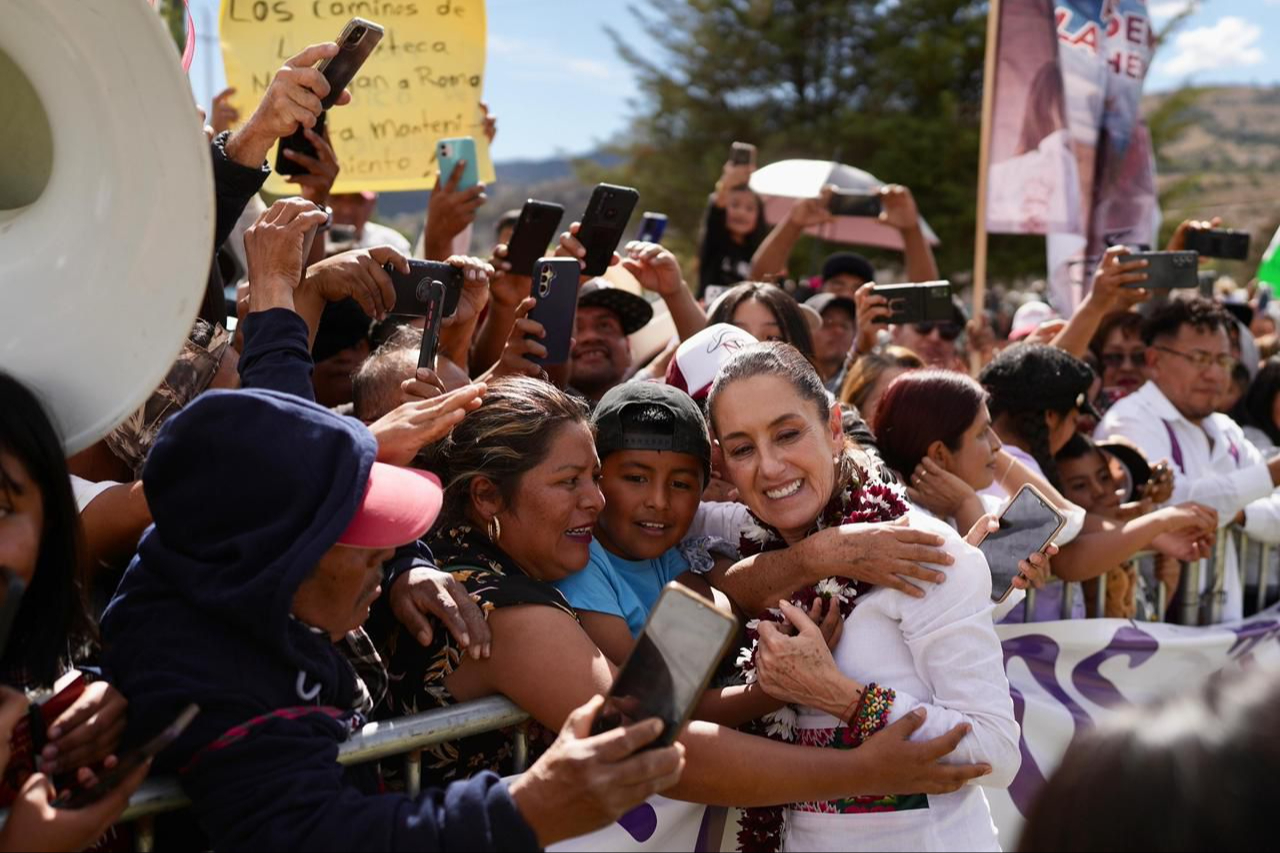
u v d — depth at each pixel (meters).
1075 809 1.29
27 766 1.73
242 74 3.74
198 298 1.74
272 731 1.66
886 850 2.17
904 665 2.20
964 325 5.80
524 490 2.22
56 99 1.81
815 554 2.21
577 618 2.28
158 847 1.91
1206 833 1.22
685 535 2.72
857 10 25.84
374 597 1.86
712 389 2.35
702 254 6.44
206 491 1.68
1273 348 7.09
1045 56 5.54
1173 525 3.42
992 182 5.64
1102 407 5.36
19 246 1.86
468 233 4.04
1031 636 3.33
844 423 3.13
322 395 3.34
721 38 26.20
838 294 5.77
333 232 5.44
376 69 3.97
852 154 24.36
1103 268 4.38
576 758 1.62
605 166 28.66
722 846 2.33
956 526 2.90
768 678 2.15
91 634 1.83
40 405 1.72
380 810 1.62
